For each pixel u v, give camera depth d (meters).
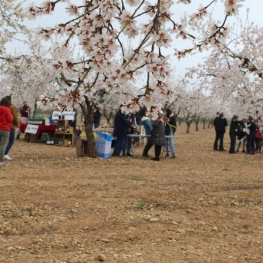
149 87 3.34
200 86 18.27
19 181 8.50
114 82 3.28
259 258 4.52
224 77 16.59
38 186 7.98
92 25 3.32
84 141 13.59
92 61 3.29
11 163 11.43
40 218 5.88
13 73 16.09
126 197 7.30
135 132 16.38
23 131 20.73
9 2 14.64
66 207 6.50
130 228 5.52
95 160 12.71
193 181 9.35
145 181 9.09
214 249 4.78
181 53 4.27
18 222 5.66
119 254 4.48
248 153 18.34
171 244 4.91
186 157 15.79
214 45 4.23
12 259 4.30
